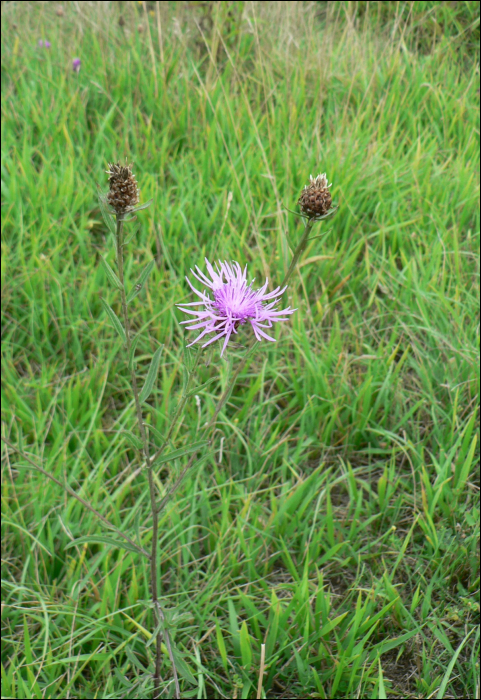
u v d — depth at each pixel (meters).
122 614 0.66
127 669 0.65
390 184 1.06
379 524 0.71
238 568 0.68
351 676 0.61
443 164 1.11
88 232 0.99
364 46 1.39
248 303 0.53
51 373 0.81
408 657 0.64
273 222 0.99
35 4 1.67
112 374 0.83
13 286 0.89
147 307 0.87
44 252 0.95
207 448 0.72
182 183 1.05
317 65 1.31
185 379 0.55
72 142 1.16
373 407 0.77
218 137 1.16
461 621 0.65
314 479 0.73
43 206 0.99
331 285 0.93
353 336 0.86
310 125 1.19
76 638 0.65
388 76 1.33
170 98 1.26
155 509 0.58
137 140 1.15
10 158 1.09
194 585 0.68
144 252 0.95
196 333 0.67
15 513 0.70
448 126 1.25
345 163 1.04
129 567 0.68
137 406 0.55
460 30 1.47
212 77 1.28
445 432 0.76
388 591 0.64
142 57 1.37
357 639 0.65
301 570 0.68
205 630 0.65
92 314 0.88
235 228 0.99
